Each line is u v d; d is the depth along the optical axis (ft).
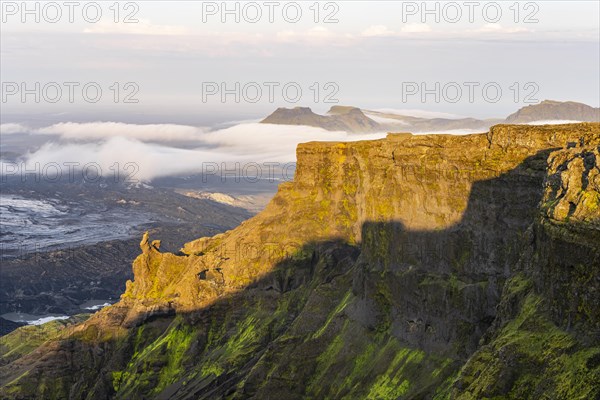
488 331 524.52
